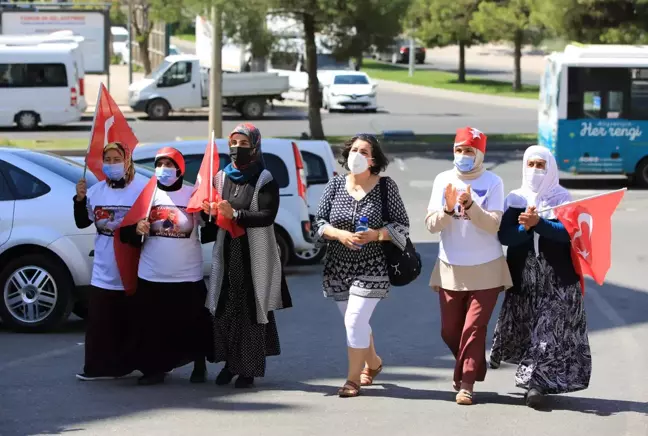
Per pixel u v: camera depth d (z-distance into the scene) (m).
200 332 8.12
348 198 7.66
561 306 7.40
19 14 43.94
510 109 47.84
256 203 7.78
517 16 54.84
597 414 7.46
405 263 7.63
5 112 36.50
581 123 24.20
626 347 9.82
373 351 8.29
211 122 27.02
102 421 7.16
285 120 41.06
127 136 8.57
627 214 19.94
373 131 36.47
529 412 7.49
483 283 7.49
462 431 6.98
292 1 28.41
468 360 7.59
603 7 34.59
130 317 8.17
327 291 7.85
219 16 26.73
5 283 10.41
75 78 36.97
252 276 7.85
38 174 10.55
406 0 29.69
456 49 95.19
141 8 53.03
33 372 8.70
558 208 7.32
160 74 41.16
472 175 7.54
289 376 8.58
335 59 30.58
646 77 23.98
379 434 6.90
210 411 7.43
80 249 10.40
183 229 7.95
